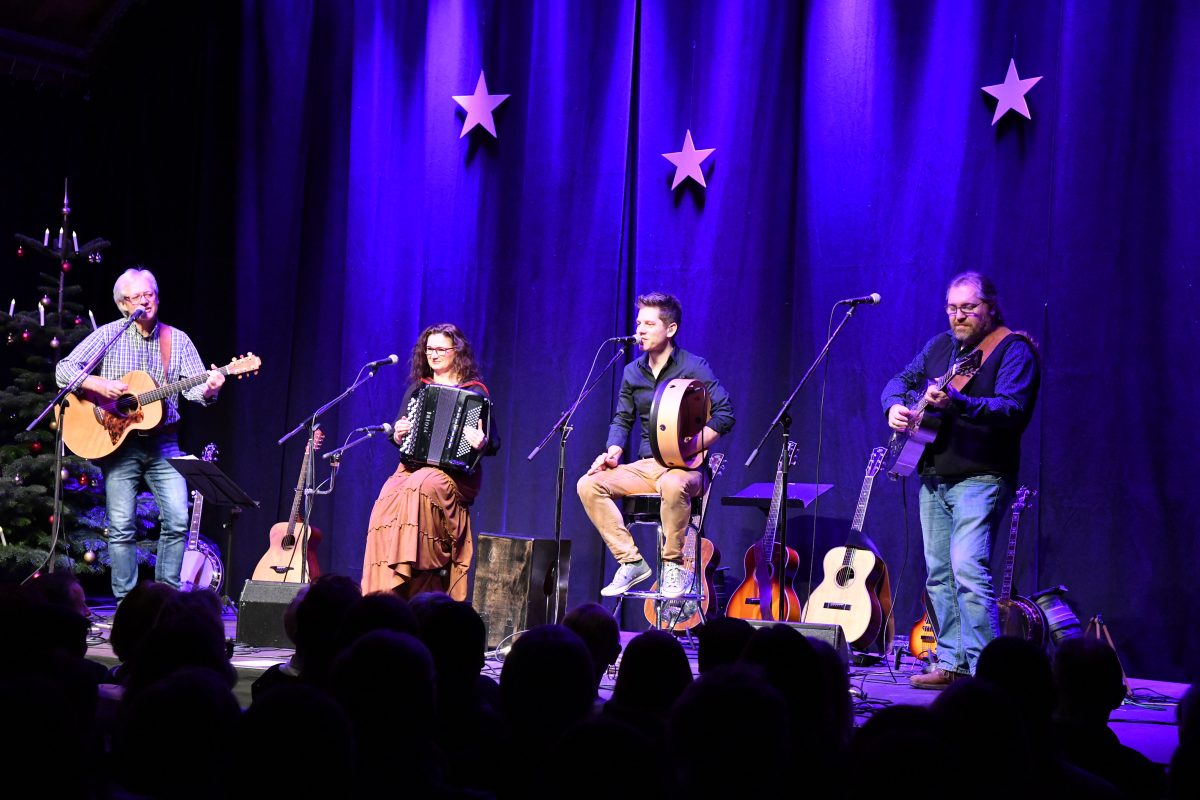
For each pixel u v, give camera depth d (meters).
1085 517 5.52
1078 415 5.57
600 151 7.00
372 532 5.45
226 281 8.35
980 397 4.70
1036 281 5.76
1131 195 5.51
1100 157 5.57
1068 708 2.28
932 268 6.03
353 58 7.89
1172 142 5.44
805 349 6.38
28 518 7.56
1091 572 5.50
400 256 7.70
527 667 2.07
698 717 1.52
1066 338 5.61
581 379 6.95
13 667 2.40
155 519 8.02
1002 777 1.72
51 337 8.10
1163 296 5.43
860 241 6.23
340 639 2.51
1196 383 5.34
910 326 6.07
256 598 5.27
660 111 6.83
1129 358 5.48
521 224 7.21
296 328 8.05
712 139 6.68
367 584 5.42
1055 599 5.04
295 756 1.45
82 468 7.72
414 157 7.72
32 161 9.62
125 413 6.18
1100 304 5.55
